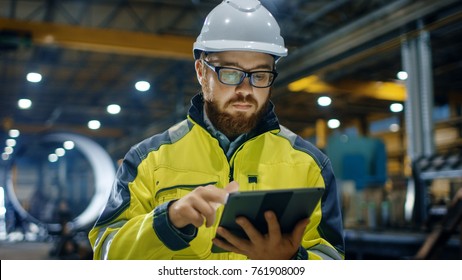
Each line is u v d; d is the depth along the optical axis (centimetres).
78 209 1349
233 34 124
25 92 1922
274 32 129
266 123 134
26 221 1681
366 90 1412
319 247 127
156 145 136
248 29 125
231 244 106
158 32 1219
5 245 1498
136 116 2305
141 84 1043
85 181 1381
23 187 1441
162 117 2298
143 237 109
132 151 136
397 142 1878
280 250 104
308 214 106
